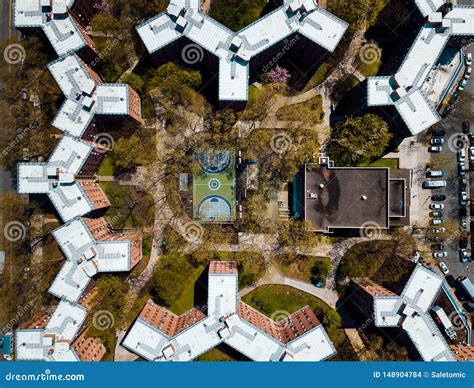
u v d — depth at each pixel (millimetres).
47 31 88750
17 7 88125
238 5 96312
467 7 88938
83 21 96125
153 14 95875
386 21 97375
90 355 92438
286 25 88062
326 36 88312
